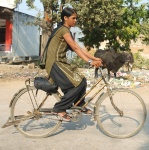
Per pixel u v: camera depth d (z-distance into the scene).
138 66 19.11
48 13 14.95
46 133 4.54
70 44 4.18
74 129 4.95
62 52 4.26
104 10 13.73
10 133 4.71
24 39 24.39
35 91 4.54
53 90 4.39
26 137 4.54
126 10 16.75
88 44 18.17
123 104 4.88
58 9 14.95
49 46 4.27
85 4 13.27
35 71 13.33
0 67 14.59
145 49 29.42
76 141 4.39
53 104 4.53
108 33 17.12
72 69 4.29
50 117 4.59
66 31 4.17
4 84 9.87
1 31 24.45
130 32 16.98
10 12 21.33
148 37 18.59
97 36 17.67
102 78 4.52
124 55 9.27
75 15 4.31
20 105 4.60
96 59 4.34
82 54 4.23
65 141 4.38
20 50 23.70
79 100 4.43
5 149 4.04
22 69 14.01
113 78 10.40
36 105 4.50
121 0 16.58
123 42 17.84
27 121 4.99
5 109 6.38
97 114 4.55
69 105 4.33
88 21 14.51
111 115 5.40
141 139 4.55
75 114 4.39
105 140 4.46
